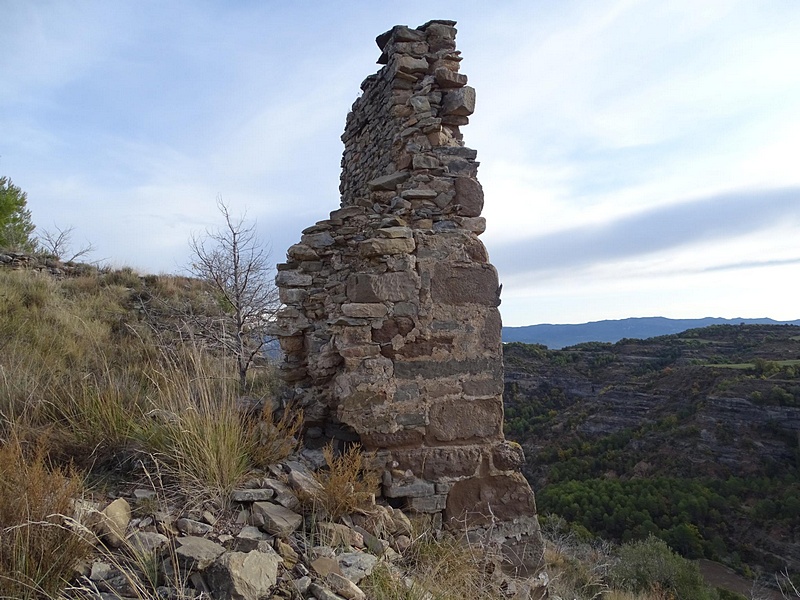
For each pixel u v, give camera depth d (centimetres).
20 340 632
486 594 297
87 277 1291
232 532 263
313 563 248
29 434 316
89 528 228
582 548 1248
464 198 418
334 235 466
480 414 396
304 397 419
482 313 405
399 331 379
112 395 358
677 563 1082
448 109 438
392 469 367
